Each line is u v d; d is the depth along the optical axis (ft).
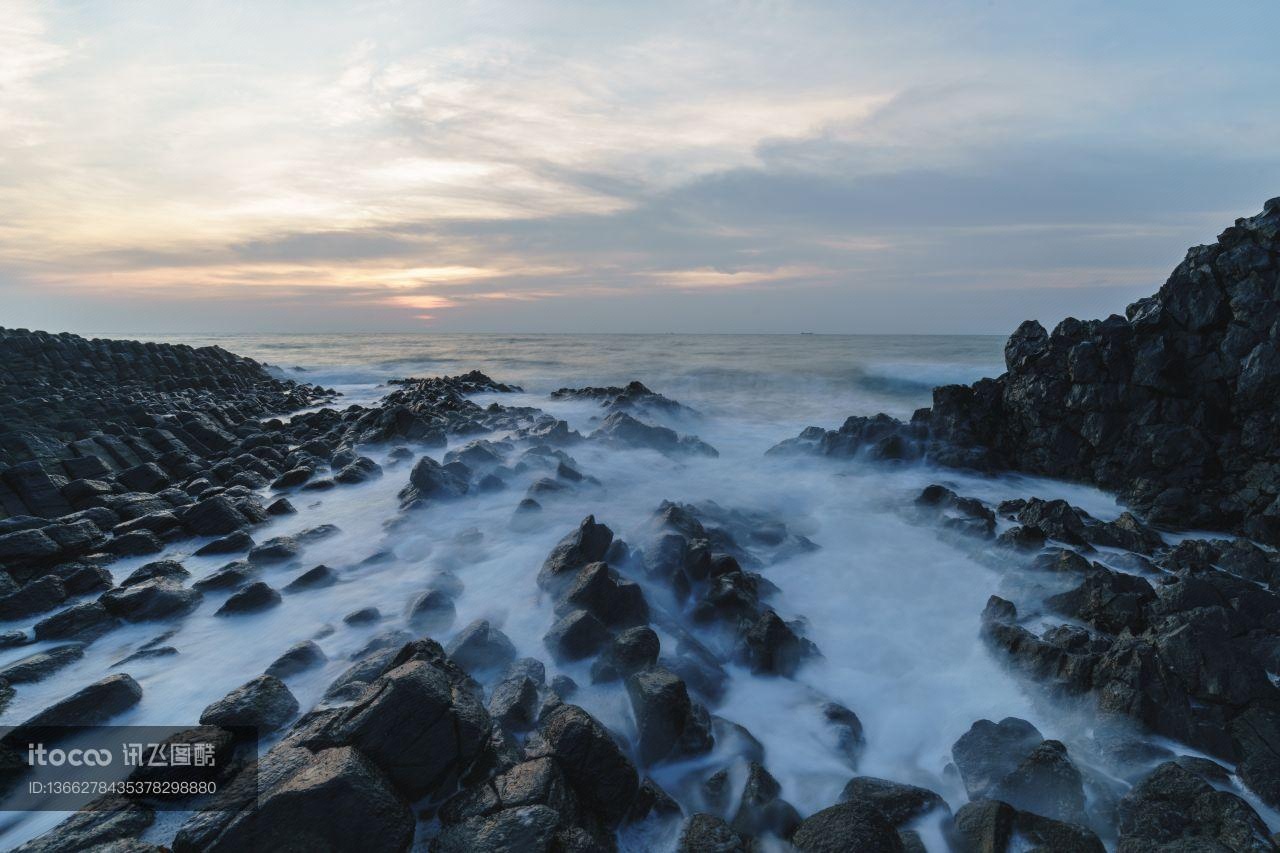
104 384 103.50
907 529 44.75
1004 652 27.94
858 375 124.47
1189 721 22.21
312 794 15.52
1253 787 19.84
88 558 37.04
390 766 17.56
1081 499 51.78
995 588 35.65
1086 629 29.63
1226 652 23.61
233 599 30.99
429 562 36.63
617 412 73.41
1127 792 19.92
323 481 52.24
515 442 62.80
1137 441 51.08
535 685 23.11
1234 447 47.19
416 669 19.58
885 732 24.17
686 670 25.98
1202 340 49.78
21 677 24.94
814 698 25.61
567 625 26.66
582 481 50.19
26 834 17.94
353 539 40.68
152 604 30.30
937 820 19.01
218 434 70.49
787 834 18.39
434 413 80.48
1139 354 51.88
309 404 117.91
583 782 18.76
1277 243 47.26
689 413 89.40
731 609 30.42
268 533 42.11
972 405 63.31
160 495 46.80
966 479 56.75
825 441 65.05
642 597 29.99
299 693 23.97
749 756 21.84
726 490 52.95
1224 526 44.73
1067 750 21.95
